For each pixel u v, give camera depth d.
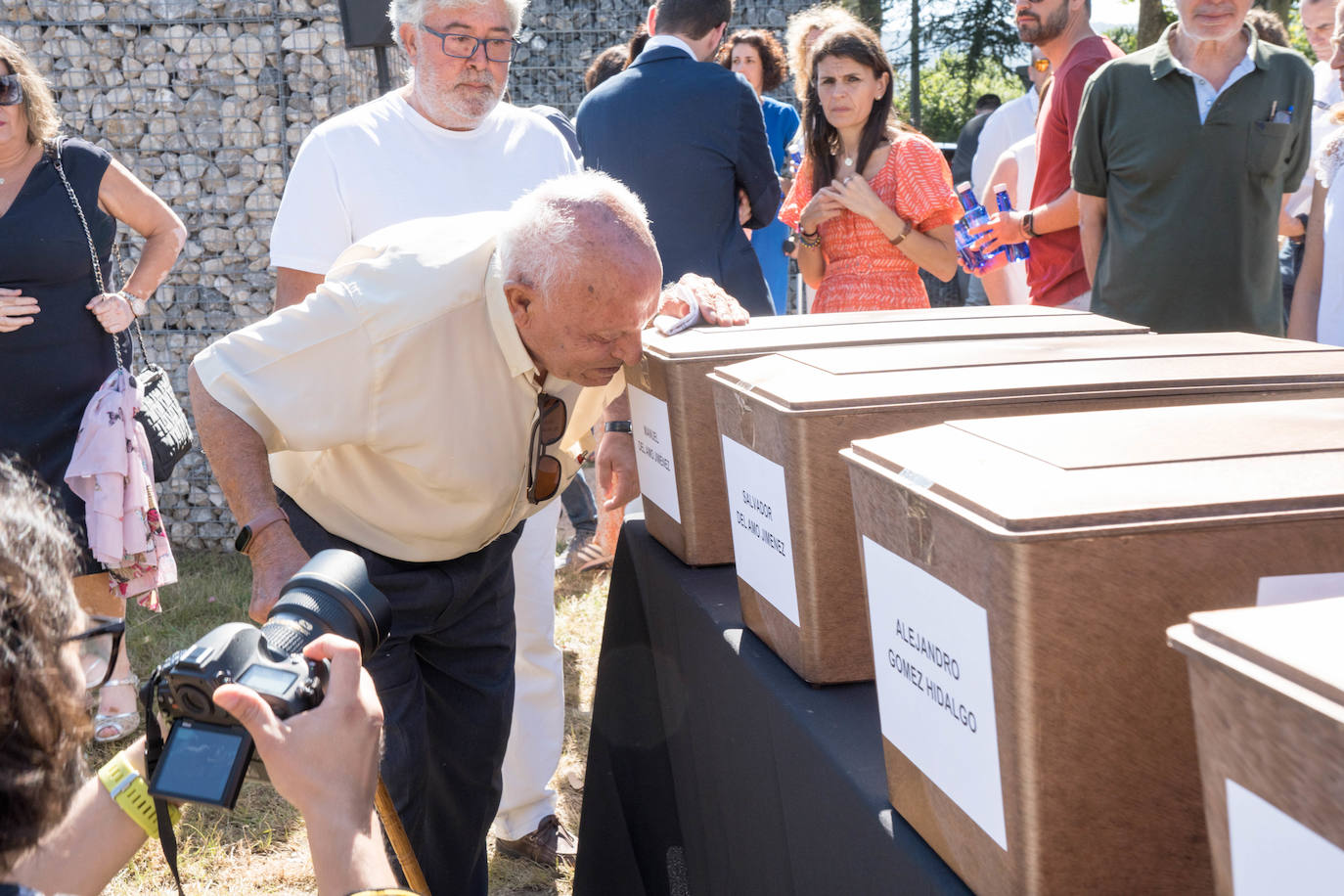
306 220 2.43
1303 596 0.77
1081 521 0.75
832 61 3.38
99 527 3.16
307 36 5.66
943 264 3.40
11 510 0.83
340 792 0.89
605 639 2.19
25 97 3.18
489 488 1.86
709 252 3.21
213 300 5.81
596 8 7.29
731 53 5.27
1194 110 2.85
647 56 3.29
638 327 1.62
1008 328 1.62
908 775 0.98
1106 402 1.15
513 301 1.65
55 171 3.24
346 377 1.68
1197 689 0.65
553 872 2.79
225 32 5.67
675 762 1.88
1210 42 2.83
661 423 1.75
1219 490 0.78
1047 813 0.79
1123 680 0.77
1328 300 2.78
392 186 2.43
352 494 1.88
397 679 1.91
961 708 0.86
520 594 2.65
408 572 1.93
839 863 1.11
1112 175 3.03
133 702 3.61
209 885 2.78
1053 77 3.72
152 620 4.62
